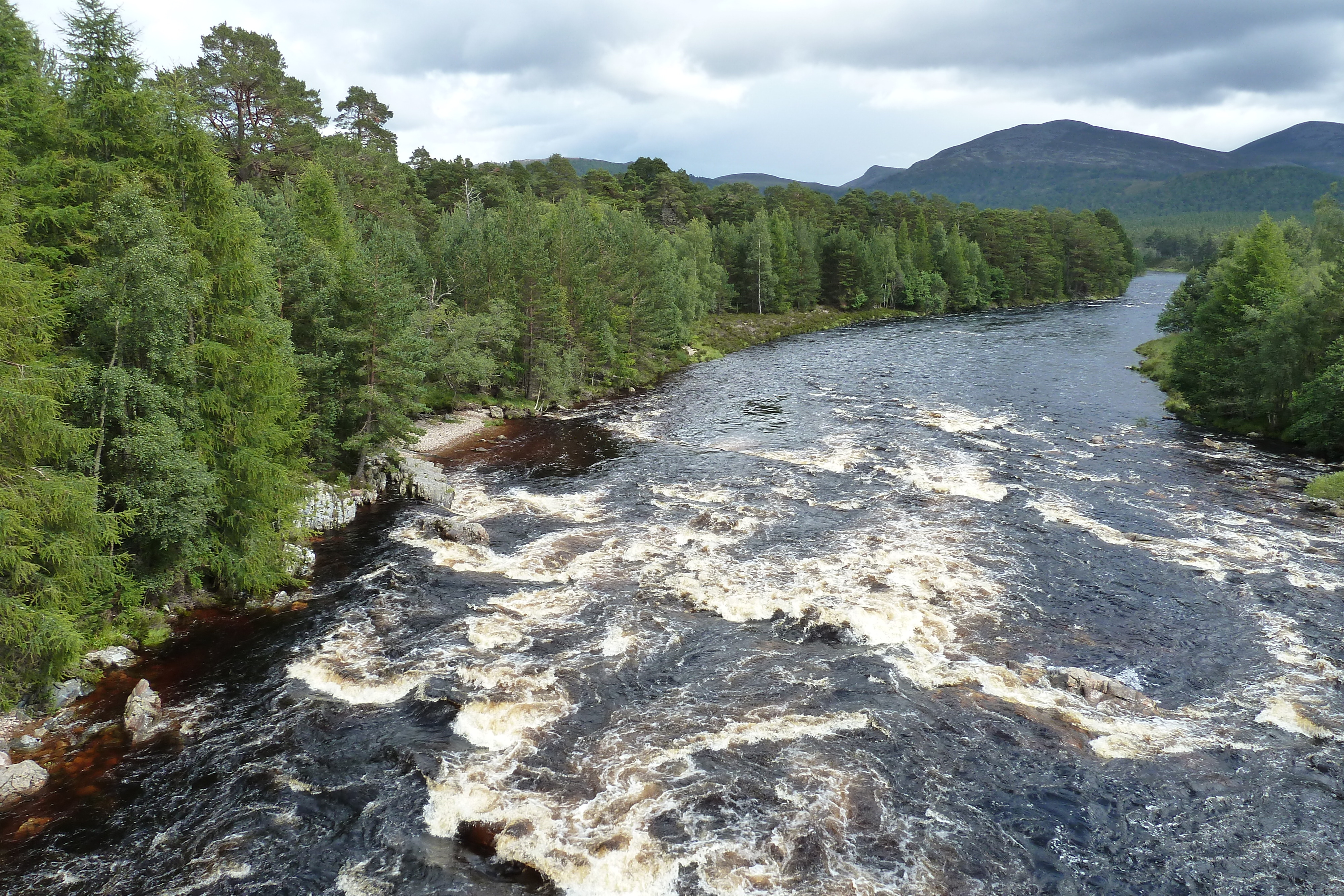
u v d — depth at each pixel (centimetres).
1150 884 1549
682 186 16525
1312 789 1809
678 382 8031
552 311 6656
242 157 7100
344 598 2867
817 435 5347
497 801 1753
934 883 1530
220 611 2762
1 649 2006
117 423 2359
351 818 1723
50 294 2142
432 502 4009
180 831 1691
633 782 1809
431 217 9644
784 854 1588
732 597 2795
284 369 2819
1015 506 3750
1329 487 3872
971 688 2233
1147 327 11550
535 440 5506
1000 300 16488
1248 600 2772
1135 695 2194
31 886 1541
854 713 2103
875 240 15012
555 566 3145
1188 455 4712
